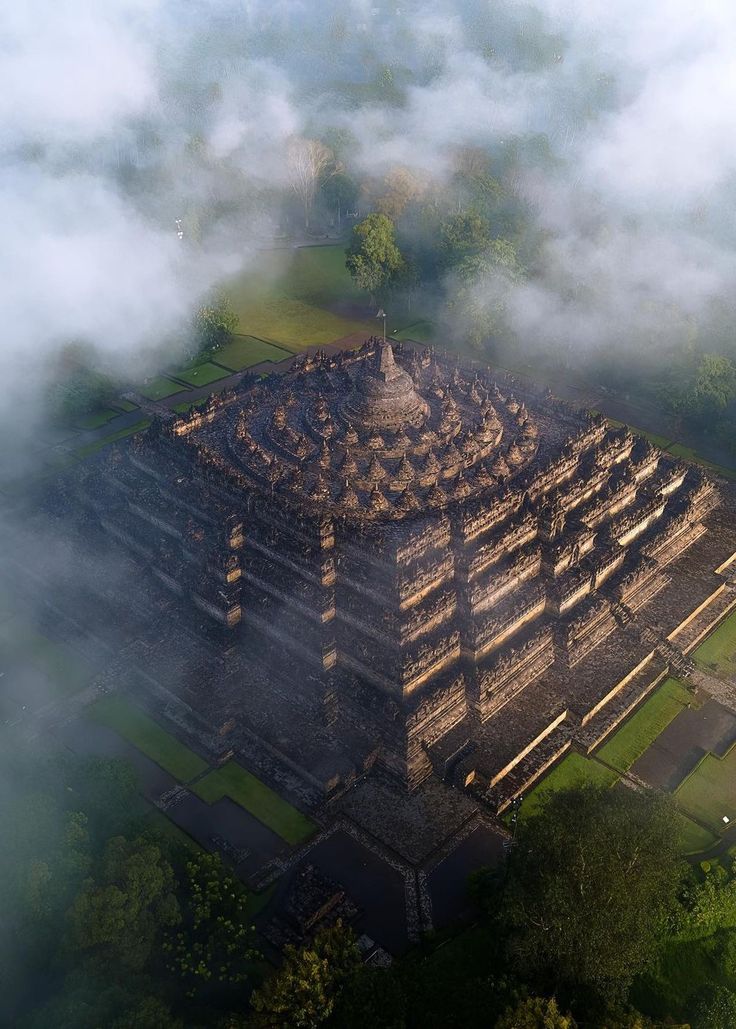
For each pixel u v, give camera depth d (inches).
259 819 3636.8
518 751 3814.0
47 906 2810.0
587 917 2758.4
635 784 3782.0
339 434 4879.4
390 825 3612.2
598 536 4702.3
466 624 4106.8
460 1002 2807.6
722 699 4200.3
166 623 4419.3
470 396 5369.1
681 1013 3019.2
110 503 5029.5
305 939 3159.5
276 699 4037.9
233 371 7135.8
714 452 6058.1
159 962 2928.2
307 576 4168.3
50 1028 2529.5
